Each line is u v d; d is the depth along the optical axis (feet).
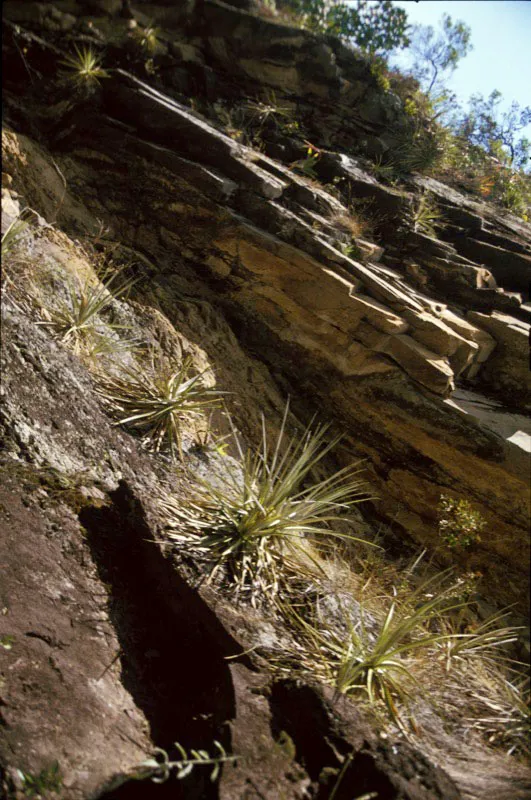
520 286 19.62
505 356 17.48
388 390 16.02
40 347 13.17
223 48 20.72
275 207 17.61
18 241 14.37
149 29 19.19
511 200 22.41
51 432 12.48
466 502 14.47
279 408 16.97
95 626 10.32
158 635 10.67
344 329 16.60
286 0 23.03
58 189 17.40
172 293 17.47
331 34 22.38
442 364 15.79
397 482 15.89
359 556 14.34
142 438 13.69
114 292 16.28
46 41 17.84
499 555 14.66
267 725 8.59
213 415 15.47
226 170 18.06
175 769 8.32
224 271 17.83
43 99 17.71
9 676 8.98
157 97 18.43
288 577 11.66
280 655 9.87
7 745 8.09
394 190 20.42
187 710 9.43
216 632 9.99
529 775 9.29
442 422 15.33
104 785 8.13
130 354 15.21
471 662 11.80
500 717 10.53
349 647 10.25
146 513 11.72
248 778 7.78
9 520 10.94
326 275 16.71
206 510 12.34
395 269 19.45
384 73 22.39
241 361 17.16
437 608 13.43
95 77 18.11
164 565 11.01
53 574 10.68
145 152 17.99
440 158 22.80
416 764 8.25
